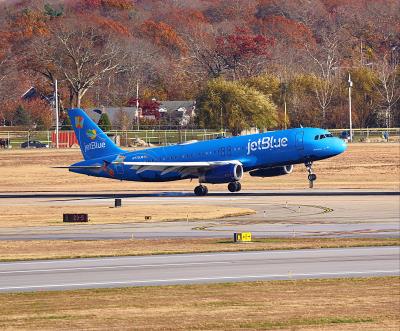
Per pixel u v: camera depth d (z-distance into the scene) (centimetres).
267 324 14612
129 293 17062
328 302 16188
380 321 14788
